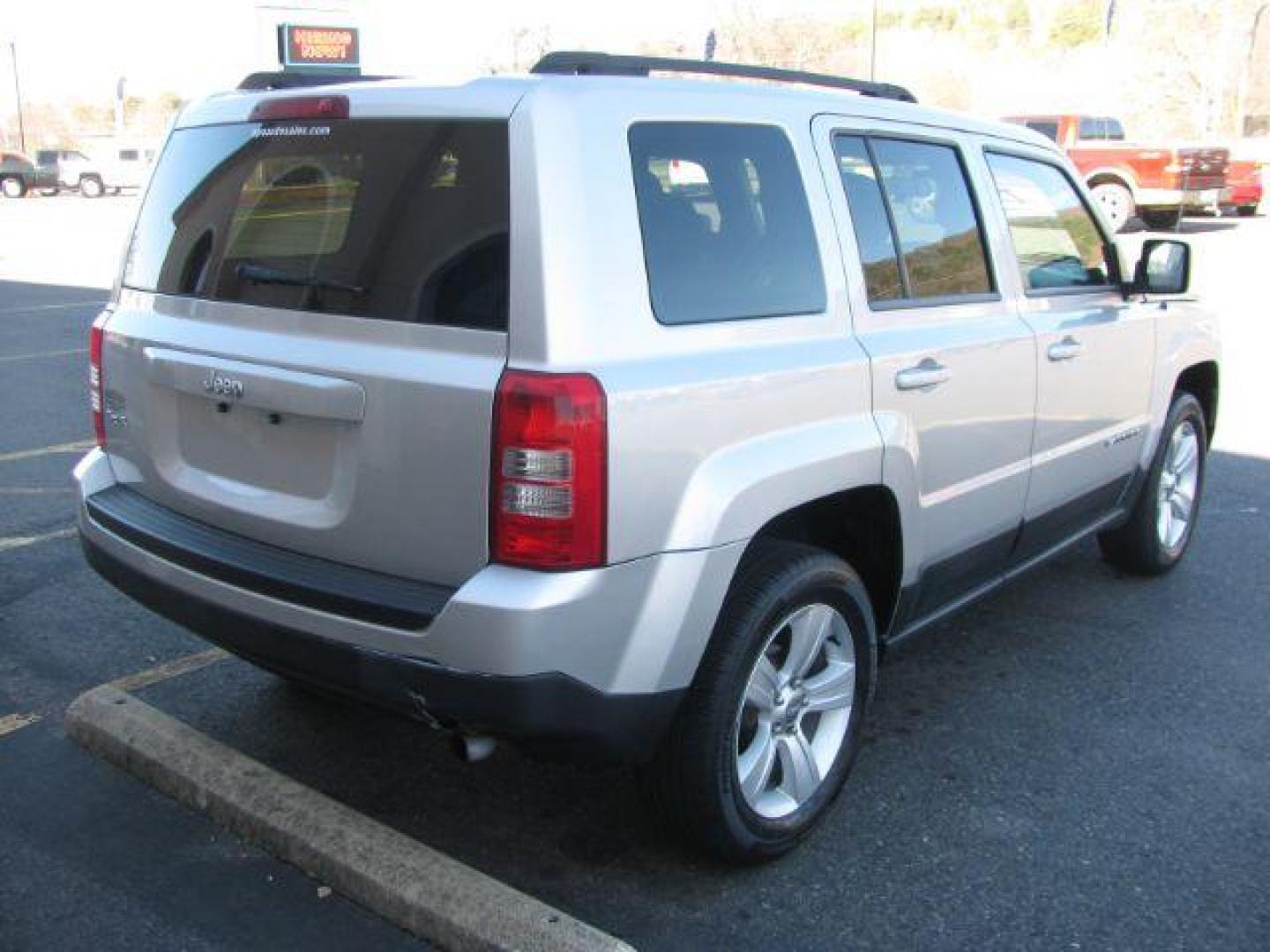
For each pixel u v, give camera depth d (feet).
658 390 9.23
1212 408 19.65
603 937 9.27
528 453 8.73
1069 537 16.25
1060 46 191.01
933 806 12.16
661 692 9.52
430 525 9.22
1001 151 14.46
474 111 9.28
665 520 9.37
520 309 8.86
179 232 11.39
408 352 9.30
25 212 117.08
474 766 12.82
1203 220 86.94
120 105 204.33
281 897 10.44
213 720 13.70
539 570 8.83
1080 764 13.04
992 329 13.29
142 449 11.49
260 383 10.01
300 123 10.35
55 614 16.63
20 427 27.96
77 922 10.12
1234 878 11.00
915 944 10.02
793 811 11.10
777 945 9.98
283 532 10.14
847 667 11.55
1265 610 17.62
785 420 10.34
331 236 9.94
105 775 12.42
